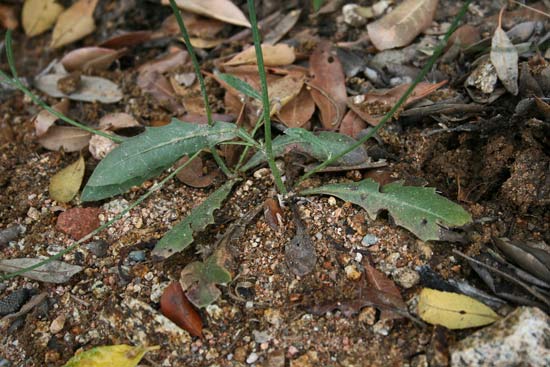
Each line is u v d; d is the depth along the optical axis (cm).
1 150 46
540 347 34
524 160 39
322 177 41
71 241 41
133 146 39
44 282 40
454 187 41
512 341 34
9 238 42
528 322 34
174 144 39
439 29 47
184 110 46
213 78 47
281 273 38
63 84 48
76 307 39
